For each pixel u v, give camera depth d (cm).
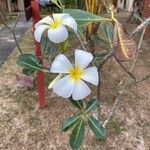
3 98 370
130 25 663
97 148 273
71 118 176
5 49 603
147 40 631
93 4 192
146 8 678
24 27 865
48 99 360
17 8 1262
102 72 437
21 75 420
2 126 311
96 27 209
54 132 298
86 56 134
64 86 131
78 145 171
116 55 130
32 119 321
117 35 130
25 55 190
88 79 133
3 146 280
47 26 143
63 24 138
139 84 408
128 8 936
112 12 146
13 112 337
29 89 387
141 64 494
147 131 303
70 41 361
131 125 311
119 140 286
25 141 287
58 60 134
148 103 358
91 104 176
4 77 435
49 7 614
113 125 309
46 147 278
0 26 841
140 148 276
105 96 365
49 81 364
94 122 176
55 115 327
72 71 134
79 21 148
